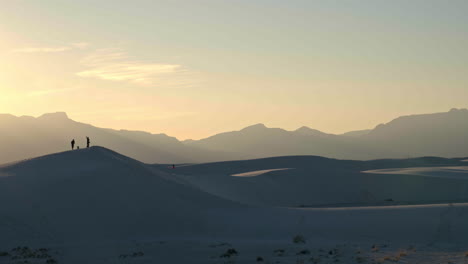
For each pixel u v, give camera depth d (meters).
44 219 43.56
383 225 42.53
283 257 31.38
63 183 51.34
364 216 45.81
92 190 50.31
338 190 102.69
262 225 45.09
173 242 39.25
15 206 45.22
